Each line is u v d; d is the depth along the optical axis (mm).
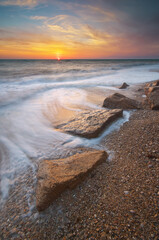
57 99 9203
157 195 2158
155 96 6656
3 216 2418
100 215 2133
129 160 3242
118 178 2760
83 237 1905
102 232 1895
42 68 31656
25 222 2277
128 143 3895
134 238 1714
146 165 2934
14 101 8836
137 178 2637
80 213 2236
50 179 2637
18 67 33375
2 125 5824
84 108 7426
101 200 2375
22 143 4598
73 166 3012
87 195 2510
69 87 13023
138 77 18766
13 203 2635
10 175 3312
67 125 5359
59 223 2162
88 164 3066
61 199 2496
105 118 5289
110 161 3355
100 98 9242
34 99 9312
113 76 20609
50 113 6961
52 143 4496
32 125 5770
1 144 4566
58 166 3033
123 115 6086
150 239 1650
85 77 19781
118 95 7582
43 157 3889
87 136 4527
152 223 1810
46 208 2402
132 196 2283
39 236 2053
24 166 3576
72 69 29859
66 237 1963
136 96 9336
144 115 5723
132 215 1991
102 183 2709
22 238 2061
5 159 3881
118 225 1920
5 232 2168
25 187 2951
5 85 13109
